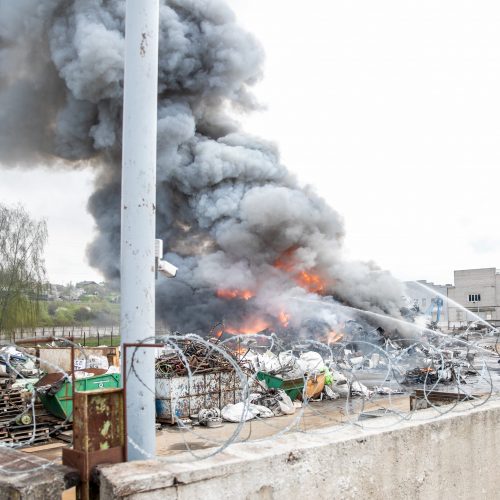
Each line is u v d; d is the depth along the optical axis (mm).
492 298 78688
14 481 2418
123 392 2756
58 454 9070
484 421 4090
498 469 4152
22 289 45156
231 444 3057
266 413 12711
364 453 3258
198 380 12602
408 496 3480
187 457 2791
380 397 14641
